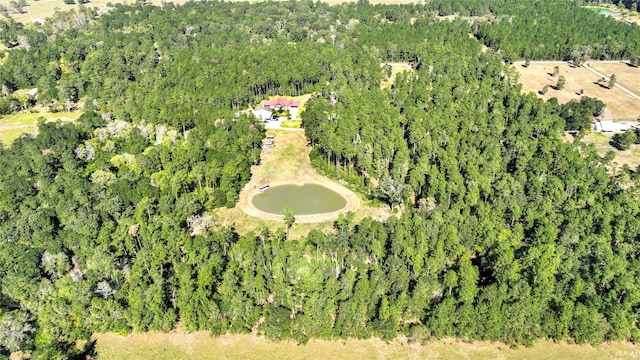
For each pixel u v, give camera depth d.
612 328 137.12
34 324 141.62
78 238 163.25
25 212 176.50
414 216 169.12
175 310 147.25
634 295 139.62
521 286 139.88
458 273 148.38
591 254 156.00
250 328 144.25
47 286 148.38
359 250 158.38
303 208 196.12
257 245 165.50
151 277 152.50
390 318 139.75
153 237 162.38
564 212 176.75
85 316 141.75
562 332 138.12
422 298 141.62
